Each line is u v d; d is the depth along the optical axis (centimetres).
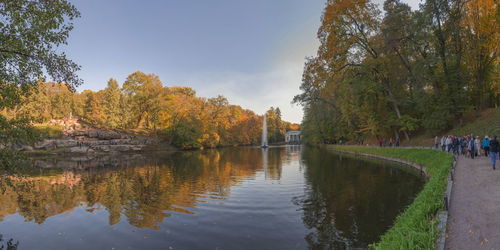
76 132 5897
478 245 603
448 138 2544
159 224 1176
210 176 2514
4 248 952
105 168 3241
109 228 1132
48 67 1181
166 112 7550
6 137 1102
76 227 1149
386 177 2177
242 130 11975
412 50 3509
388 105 4334
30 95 1243
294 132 15550
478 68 3594
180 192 1812
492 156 1541
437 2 3188
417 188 1703
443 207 847
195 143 8181
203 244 962
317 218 1220
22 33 1128
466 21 3409
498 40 3106
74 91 1275
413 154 2955
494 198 948
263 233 1058
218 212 1343
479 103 3650
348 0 3203
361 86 3747
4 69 1125
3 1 1077
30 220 1250
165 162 3978
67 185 2103
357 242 952
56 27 1145
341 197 1579
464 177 1364
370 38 3650
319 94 5500
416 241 623
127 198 1658
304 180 2209
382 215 1220
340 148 5731
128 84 7325
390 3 3488
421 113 4094
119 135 6588
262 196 1675
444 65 3494
